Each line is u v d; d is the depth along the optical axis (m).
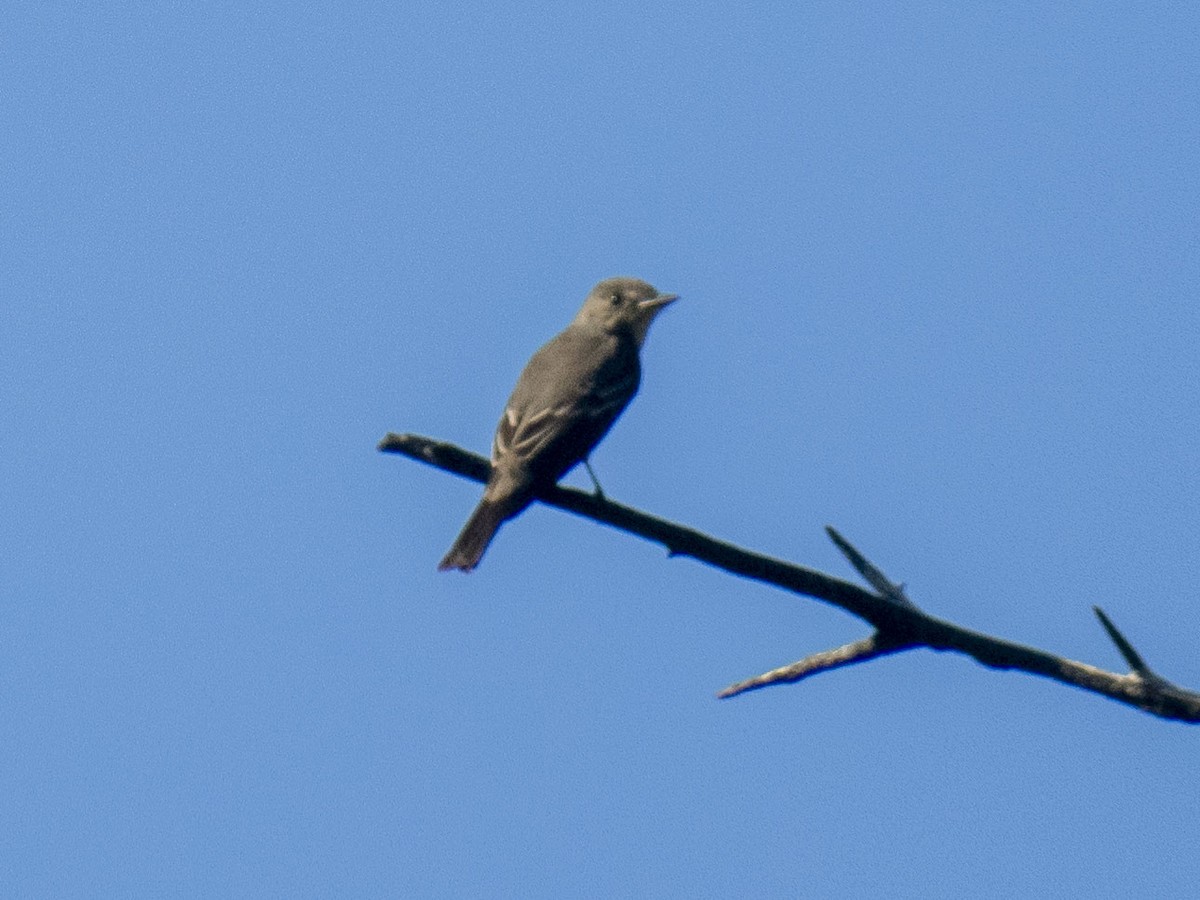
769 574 9.42
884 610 9.19
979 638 9.11
